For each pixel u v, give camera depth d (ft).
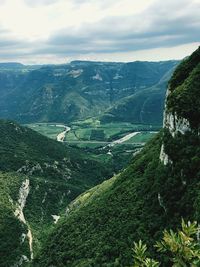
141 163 515.09
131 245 390.42
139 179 481.87
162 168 426.10
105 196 532.73
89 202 611.47
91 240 464.24
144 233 389.19
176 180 388.57
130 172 525.75
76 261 451.53
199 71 444.55
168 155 417.49
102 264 398.62
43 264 519.60
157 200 407.44
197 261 63.10
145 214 411.95
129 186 488.85
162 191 398.01
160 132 563.48
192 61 498.28
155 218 393.91
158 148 493.77
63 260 485.15
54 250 522.06
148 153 528.22
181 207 357.61
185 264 63.46
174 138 418.72
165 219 379.96
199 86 426.92
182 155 395.96
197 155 379.14
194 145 395.75
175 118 419.54
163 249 65.57
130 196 466.70
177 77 495.41
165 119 452.76
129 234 408.67
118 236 422.82
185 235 64.23
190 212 340.39
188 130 406.00
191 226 64.44
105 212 488.85
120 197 485.56
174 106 424.46
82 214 542.57
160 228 375.86
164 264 232.53
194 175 371.97
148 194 431.84
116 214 463.42
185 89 430.61
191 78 442.09
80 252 463.83
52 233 580.30
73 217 558.15
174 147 409.90
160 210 396.78
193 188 357.82
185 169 380.37
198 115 403.54
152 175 453.99
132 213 431.02
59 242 528.63
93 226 492.13
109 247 415.85
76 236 507.30
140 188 458.91
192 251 63.52
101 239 446.19
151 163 480.64
